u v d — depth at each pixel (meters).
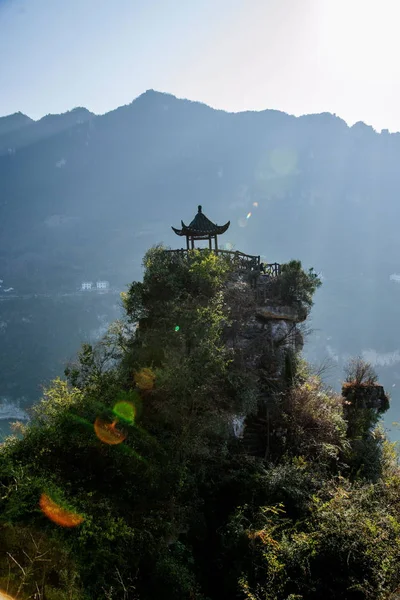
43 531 5.98
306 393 13.59
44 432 8.42
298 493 8.83
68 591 5.23
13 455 7.78
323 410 13.40
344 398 15.91
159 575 6.64
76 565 5.73
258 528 7.95
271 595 6.30
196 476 9.45
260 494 9.20
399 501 8.38
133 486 7.91
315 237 159.75
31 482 6.70
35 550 5.62
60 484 7.12
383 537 6.83
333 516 7.58
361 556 6.88
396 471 13.34
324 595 6.64
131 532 6.72
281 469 9.66
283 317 15.27
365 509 7.89
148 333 12.63
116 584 6.02
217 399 10.51
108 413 8.98
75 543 6.02
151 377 10.51
